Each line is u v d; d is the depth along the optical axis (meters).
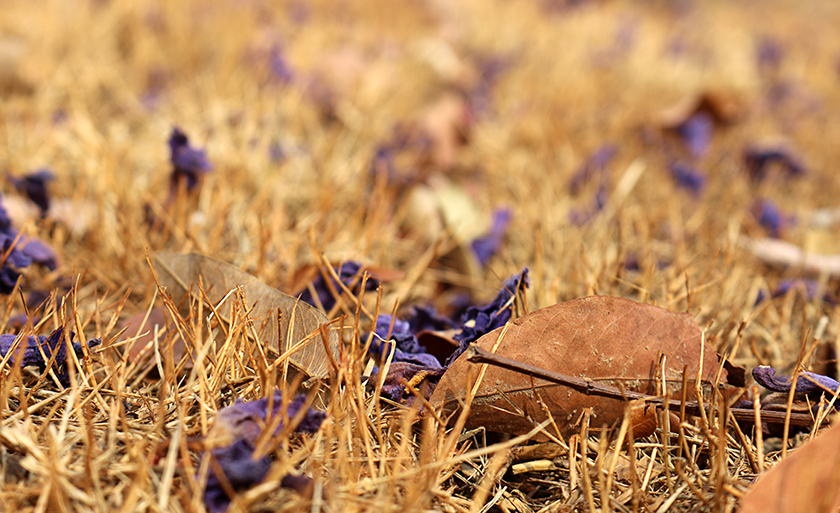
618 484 0.55
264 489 0.52
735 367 0.56
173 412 0.55
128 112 0.93
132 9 1.22
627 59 1.54
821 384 0.56
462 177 0.89
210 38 1.21
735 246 0.69
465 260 0.67
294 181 0.76
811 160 1.02
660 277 0.66
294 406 0.53
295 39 1.30
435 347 0.59
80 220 0.67
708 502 0.54
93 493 0.52
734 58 1.72
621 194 0.75
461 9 1.77
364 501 0.53
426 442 0.54
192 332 0.56
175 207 0.66
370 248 0.68
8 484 0.52
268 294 0.57
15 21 1.15
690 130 0.98
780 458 0.56
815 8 2.77
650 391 0.56
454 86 1.17
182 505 0.52
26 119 0.85
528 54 1.50
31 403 0.55
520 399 0.56
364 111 1.03
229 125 0.87
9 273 0.60
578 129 1.07
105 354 0.56
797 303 0.66
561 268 0.67
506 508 0.55
